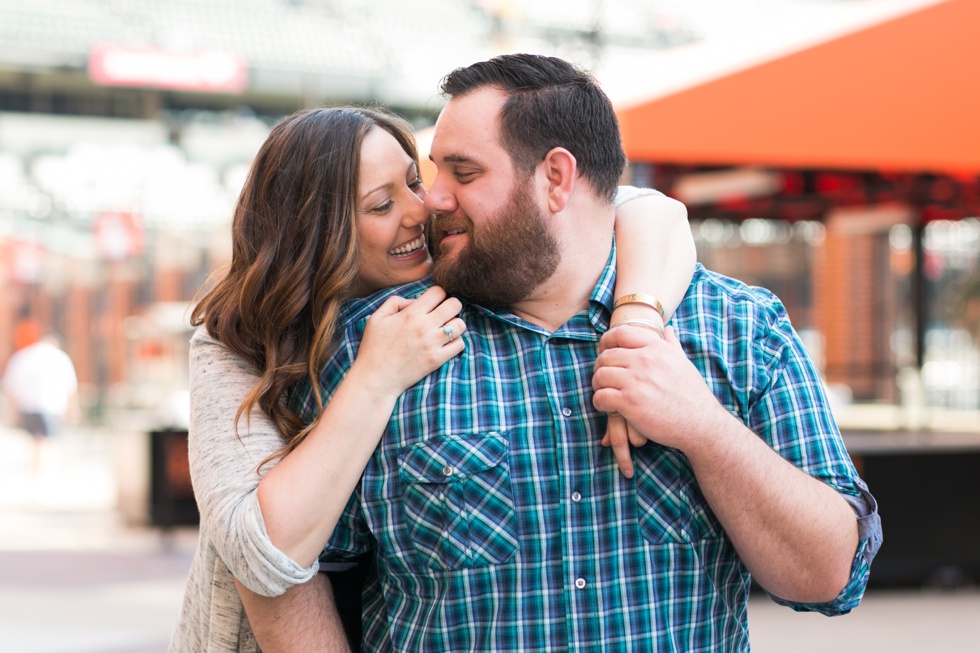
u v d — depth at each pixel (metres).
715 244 14.33
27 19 12.98
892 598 5.93
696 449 1.45
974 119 5.25
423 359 1.55
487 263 1.55
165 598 5.91
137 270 15.14
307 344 1.67
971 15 5.25
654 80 5.36
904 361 14.57
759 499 1.46
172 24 13.91
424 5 16.33
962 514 6.18
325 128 1.68
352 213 1.66
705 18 18.31
